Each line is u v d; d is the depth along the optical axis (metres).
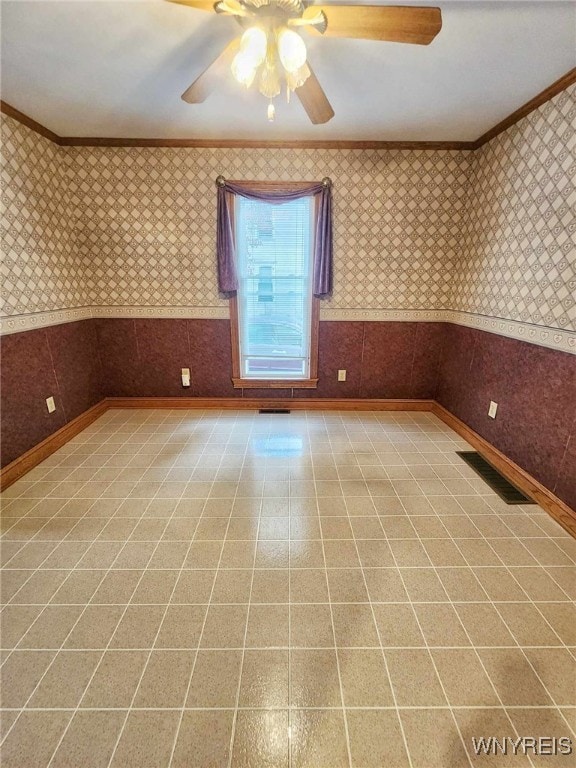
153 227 3.08
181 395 3.52
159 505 2.08
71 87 2.06
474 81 1.98
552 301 2.06
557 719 1.09
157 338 3.37
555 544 1.80
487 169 2.69
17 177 2.37
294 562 1.67
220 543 1.79
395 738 1.05
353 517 1.99
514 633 1.35
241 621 1.39
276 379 3.47
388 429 3.13
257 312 3.36
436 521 1.96
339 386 3.50
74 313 3.00
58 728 1.07
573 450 1.91
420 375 3.47
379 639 1.33
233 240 3.11
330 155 2.92
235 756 1.01
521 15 1.45
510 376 2.43
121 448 2.76
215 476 2.38
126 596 1.49
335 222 3.08
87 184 2.97
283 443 2.86
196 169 2.96
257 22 1.25
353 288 3.24
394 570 1.63
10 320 2.31
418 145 2.88
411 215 3.06
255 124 2.57
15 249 2.36
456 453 2.71
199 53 1.74
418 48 1.68
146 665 1.24
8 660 1.25
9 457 2.31
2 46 1.68
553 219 2.05
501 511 2.05
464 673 1.21
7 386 2.29
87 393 3.21
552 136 2.05
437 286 3.24
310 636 1.33
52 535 1.83
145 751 1.02
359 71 1.89
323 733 1.06
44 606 1.45
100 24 1.52
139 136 2.80
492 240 2.63
